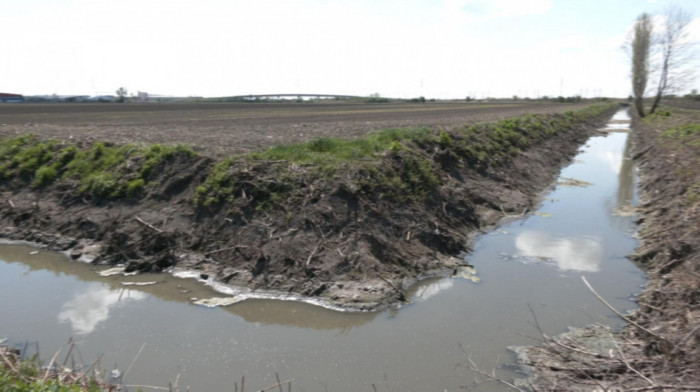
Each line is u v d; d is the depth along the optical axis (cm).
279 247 1012
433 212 1287
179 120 3256
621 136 4425
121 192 1282
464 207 1406
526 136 2708
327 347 743
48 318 833
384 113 4969
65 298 912
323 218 1070
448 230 1231
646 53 6041
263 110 5475
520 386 637
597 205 1700
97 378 588
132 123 2842
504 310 872
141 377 658
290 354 722
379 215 1132
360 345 750
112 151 1479
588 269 1077
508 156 2108
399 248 1077
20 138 1633
